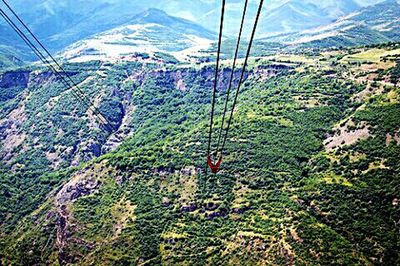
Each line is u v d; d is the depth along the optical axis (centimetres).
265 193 15100
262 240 12531
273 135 18638
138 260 13812
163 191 16725
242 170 16600
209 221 14625
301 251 11744
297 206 13850
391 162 14388
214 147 18612
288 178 15738
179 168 17438
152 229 14862
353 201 13438
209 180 16388
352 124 17175
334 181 14625
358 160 15175
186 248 13675
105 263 14075
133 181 17650
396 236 12025
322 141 17738
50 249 17175
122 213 16200
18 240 18725
